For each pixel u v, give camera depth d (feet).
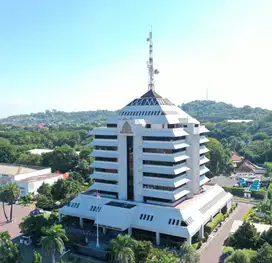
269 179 560.61
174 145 321.52
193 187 362.12
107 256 274.77
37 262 230.68
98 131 373.61
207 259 273.54
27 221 317.83
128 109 377.71
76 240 309.22
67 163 635.25
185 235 286.25
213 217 362.74
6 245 249.14
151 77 388.57
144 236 317.01
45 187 479.82
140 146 335.67
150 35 386.73
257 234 284.41
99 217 325.01
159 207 315.58
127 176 349.41
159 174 326.85
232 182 559.79
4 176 534.78
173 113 368.89
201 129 382.42
